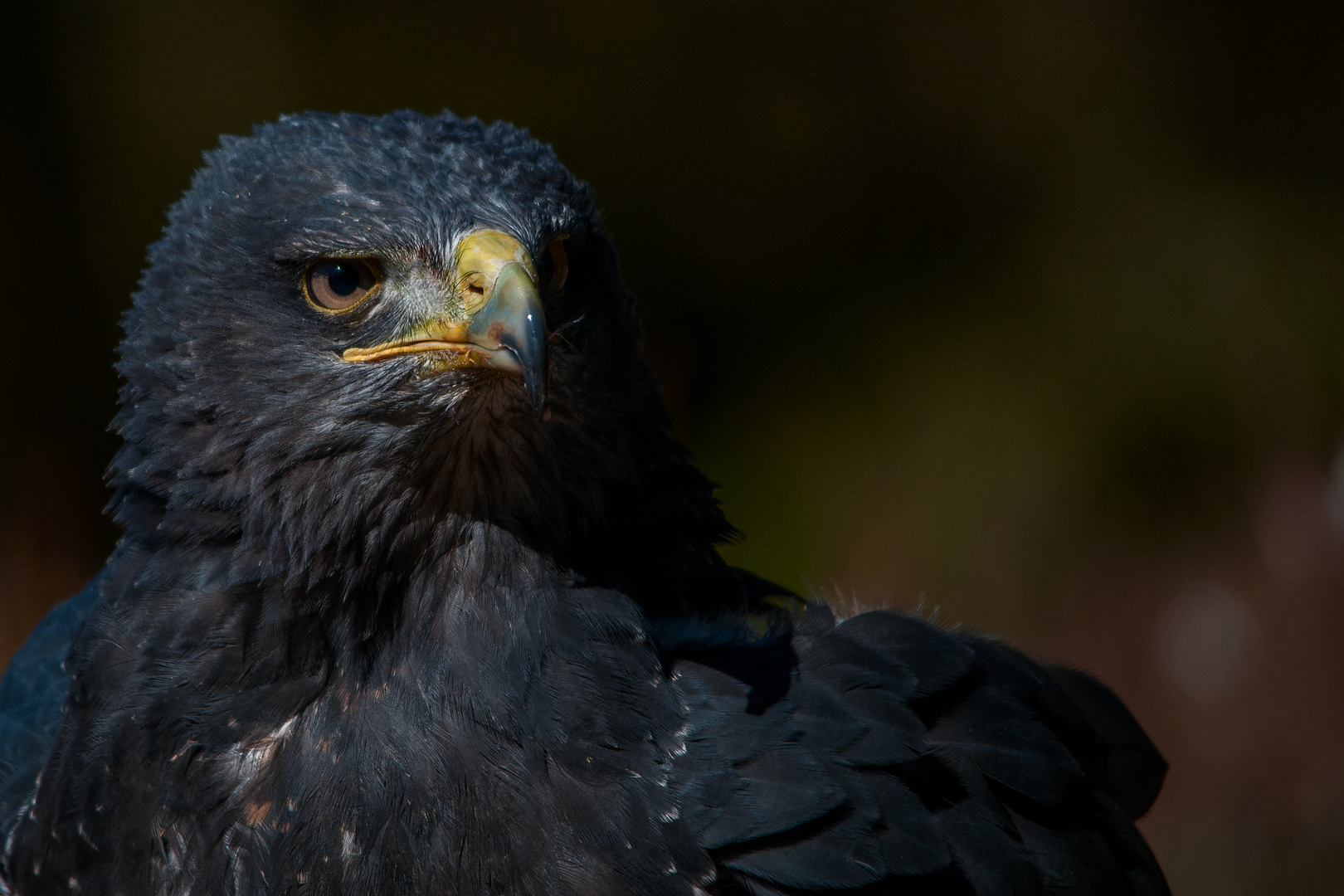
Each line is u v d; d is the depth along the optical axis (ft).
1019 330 54.49
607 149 55.47
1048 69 57.41
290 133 15.12
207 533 14.47
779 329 55.98
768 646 15.05
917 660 15.31
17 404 53.36
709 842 13.61
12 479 51.80
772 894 13.70
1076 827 15.39
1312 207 55.06
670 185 56.03
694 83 56.13
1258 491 47.26
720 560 16.90
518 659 13.93
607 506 15.23
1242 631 40.73
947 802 14.47
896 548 47.62
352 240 14.24
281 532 14.33
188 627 14.24
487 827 13.37
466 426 14.33
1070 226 56.08
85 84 54.60
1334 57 57.16
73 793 14.17
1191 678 40.42
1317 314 52.80
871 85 57.16
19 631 42.91
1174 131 57.11
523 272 13.99
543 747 13.62
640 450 15.39
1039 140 57.26
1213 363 52.70
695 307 56.13
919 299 55.72
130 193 54.24
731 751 13.89
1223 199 55.52
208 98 54.03
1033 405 52.47
